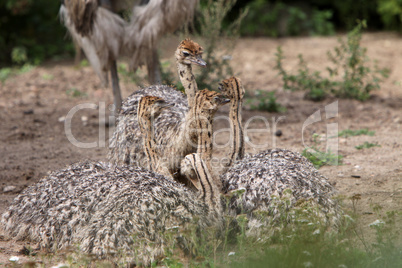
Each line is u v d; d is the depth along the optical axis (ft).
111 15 59.16
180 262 30.63
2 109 74.49
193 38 70.18
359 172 47.39
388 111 71.05
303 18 140.67
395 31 145.38
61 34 119.55
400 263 28.73
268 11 141.69
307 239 30.71
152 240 30.89
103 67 60.44
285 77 82.23
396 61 106.32
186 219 32.04
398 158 50.93
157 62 62.13
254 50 119.96
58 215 33.42
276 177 34.65
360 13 148.46
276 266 28.58
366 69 79.15
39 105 76.79
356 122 66.39
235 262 29.78
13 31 116.88
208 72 68.44
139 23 58.65
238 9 136.36
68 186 34.96
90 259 29.22
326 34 140.87
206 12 69.77
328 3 148.05
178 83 63.77
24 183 47.16
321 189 35.22
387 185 43.91
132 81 78.23
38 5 116.98
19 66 109.19
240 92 37.93
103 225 30.96
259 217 33.37
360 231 34.76
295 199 33.53
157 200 32.01
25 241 34.88
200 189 33.94
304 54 114.21
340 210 35.78
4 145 58.59
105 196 32.76
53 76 96.48
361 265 28.68
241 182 35.27
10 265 31.17
